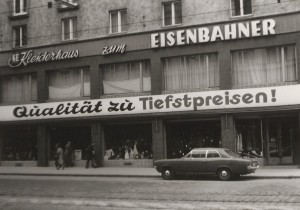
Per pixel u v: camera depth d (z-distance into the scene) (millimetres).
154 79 29078
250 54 27453
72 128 32250
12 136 34219
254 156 27203
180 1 29062
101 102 30422
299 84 25453
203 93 27578
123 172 25891
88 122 31359
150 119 29641
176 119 28828
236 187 17625
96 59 30922
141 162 29844
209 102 27391
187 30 28203
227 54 27359
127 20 30281
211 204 13234
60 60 32188
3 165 34062
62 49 31984
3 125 33969
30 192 17438
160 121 28844
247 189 16781
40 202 14516
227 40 27375
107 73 31062
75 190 17781
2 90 34875
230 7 27609
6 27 34469
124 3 30469
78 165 31766
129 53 29875
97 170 27844
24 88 34062
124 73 30578
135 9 30094
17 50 33625
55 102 32031
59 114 31766
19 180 23188
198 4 28391
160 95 28688
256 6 27000
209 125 28281
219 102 27141
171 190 17109
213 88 27984
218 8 27859
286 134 26875
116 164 30516
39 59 32688
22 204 14164
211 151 21562
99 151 30531
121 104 29766
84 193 16719
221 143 27484
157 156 28766
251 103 26359
